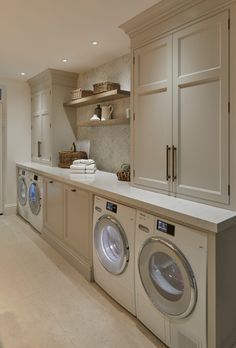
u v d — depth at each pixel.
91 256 2.71
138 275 2.07
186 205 1.92
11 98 4.84
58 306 2.31
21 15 2.39
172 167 2.20
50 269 2.96
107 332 2.00
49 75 4.22
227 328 1.67
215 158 1.88
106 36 2.86
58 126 4.36
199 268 1.61
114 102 3.63
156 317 1.93
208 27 1.86
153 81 2.34
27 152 5.10
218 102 1.84
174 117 2.16
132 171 2.64
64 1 2.16
